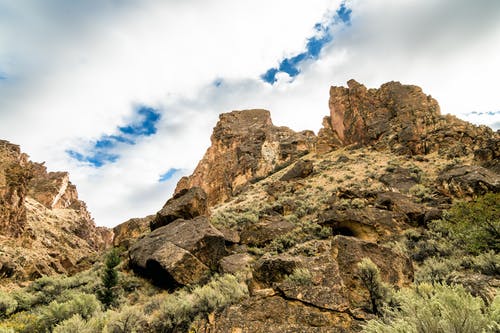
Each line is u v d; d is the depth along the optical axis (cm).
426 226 1714
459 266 971
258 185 5184
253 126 8681
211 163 7688
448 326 340
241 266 1414
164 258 1472
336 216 1892
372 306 700
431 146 3541
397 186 2675
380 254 992
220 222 2428
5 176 4609
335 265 810
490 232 1138
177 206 2228
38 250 4272
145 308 1022
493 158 2438
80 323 703
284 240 1842
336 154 5022
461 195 1914
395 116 4744
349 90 5859
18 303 1236
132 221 3819
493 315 333
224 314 641
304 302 636
